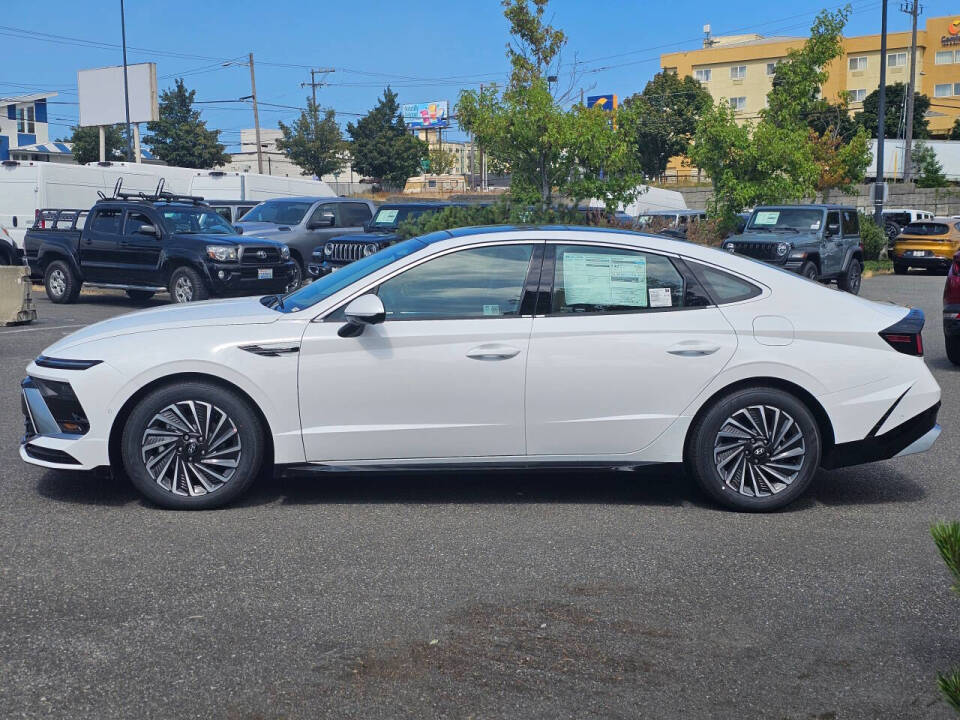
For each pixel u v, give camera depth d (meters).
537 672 3.65
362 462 5.61
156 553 4.88
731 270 5.78
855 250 21.73
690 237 22.92
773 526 5.47
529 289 5.65
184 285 17.27
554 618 4.14
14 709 3.34
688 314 5.67
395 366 5.52
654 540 5.18
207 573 4.61
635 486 6.29
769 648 3.88
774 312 5.71
